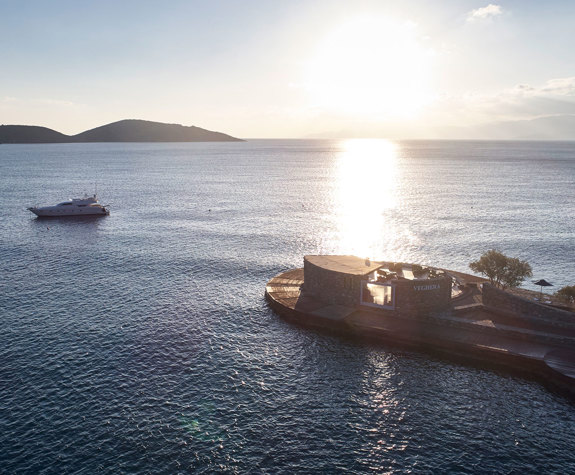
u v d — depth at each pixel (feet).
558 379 112.16
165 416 100.42
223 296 174.50
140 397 107.34
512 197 428.56
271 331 144.36
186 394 108.88
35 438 92.68
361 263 168.45
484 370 120.47
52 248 246.27
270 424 98.43
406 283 144.46
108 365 121.70
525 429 97.35
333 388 112.47
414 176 648.38
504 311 144.56
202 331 143.43
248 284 188.85
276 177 638.12
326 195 450.71
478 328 136.05
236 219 326.65
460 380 116.16
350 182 572.10
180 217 335.67
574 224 305.73
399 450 90.94
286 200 417.69
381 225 305.94
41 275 197.36
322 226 303.07
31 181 572.10
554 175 646.33
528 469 85.97
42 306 161.79
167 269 207.82
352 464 86.99
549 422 99.71
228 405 104.88
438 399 107.96
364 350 132.05
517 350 123.13
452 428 97.60
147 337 138.51
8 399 105.70
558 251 241.96
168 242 259.19
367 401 107.14
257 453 89.56
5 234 282.15
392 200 416.05
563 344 124.47
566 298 150.71
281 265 215.92
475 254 237.04
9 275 196.95
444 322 140.77
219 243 257.14
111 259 223.92
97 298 170.30
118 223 315.78
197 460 87.30
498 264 163.73
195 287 184.24
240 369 120.88
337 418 100.83
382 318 147.02
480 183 549.54
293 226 302.86
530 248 247.91
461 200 412.57
